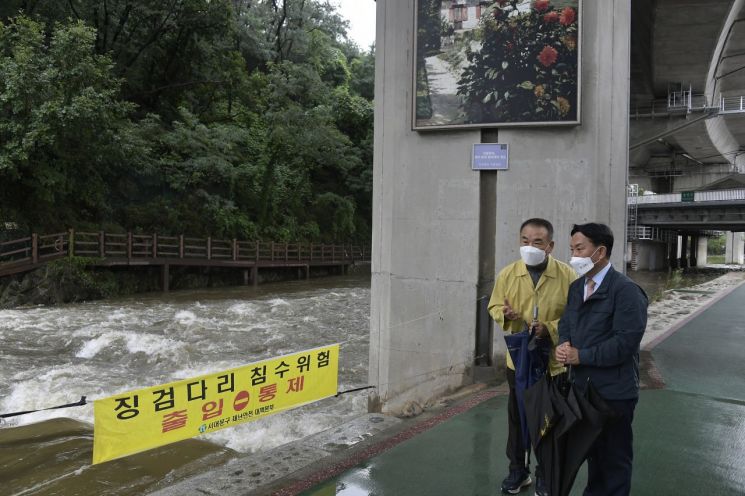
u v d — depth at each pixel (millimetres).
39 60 17312
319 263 32469
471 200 6129
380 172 6633
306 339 12734
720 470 3502
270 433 6406
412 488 3352
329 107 31359
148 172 24516
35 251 17812
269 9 41031
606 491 2564
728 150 48500
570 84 5707
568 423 2391
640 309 2383
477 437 4199
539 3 5766
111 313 15742
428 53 6176
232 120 33125
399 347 6492
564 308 2885
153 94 29594
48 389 8414
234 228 27531
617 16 5762
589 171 5789
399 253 6473
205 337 12773
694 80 26453
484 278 6211
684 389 5414
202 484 3625
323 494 3303
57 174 19156
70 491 4797
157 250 22594
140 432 3504
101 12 26312
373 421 5070
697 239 60500
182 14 27672
